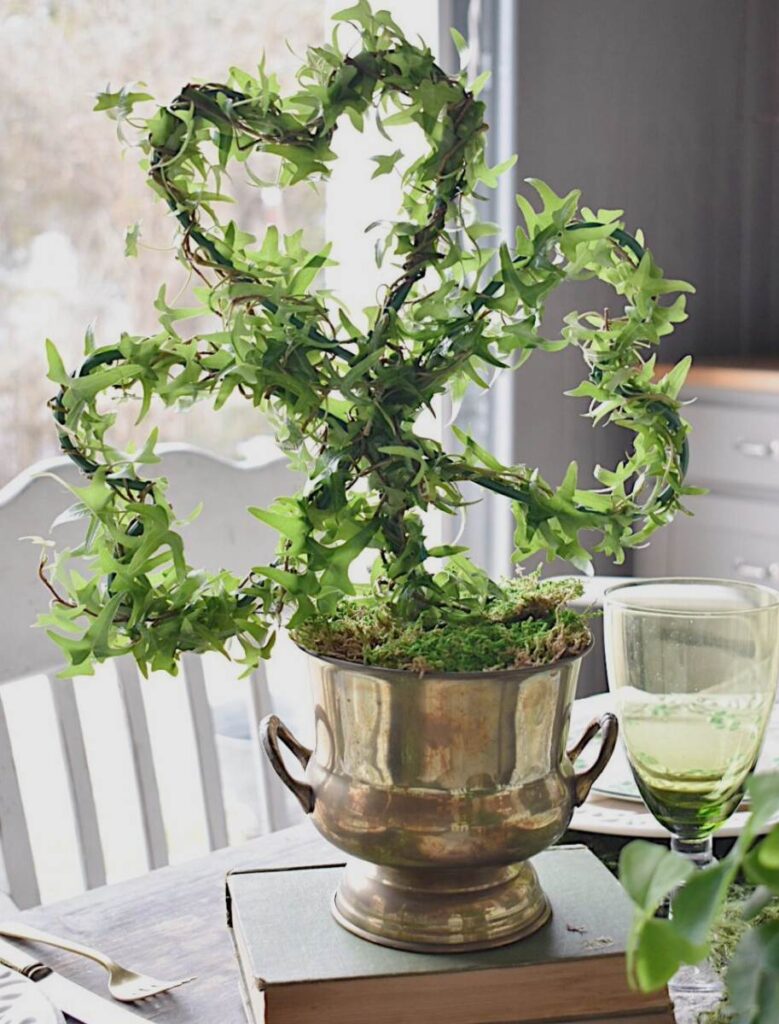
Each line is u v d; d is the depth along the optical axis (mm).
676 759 763
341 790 688
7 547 1241
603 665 2807
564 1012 675
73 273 2287
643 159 2762
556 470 2656
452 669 662
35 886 1228
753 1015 429
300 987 652
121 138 671
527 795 681
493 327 753
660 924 379
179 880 923
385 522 692
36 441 2281
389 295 694
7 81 2193
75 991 748
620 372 747
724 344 3016
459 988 665
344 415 701
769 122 3025
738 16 2928
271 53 2439
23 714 2197
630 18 2686
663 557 2680
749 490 2541
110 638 678
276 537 1441
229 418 2389
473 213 743
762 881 393
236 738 1938
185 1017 735
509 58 2469
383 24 679
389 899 698
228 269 674
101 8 2270
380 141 2283
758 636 752
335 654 685
